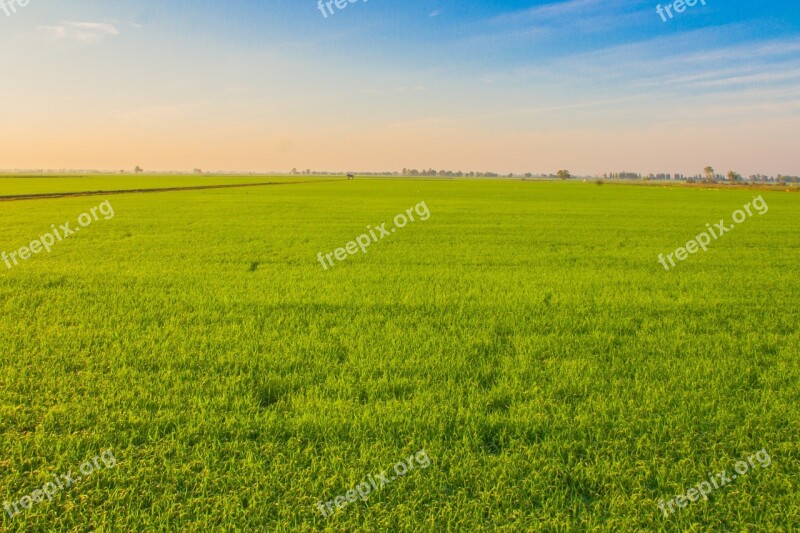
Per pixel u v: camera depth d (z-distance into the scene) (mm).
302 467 4922
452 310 11109
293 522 4266
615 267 17188
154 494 4520
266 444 5258
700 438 5523
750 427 5762
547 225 30734
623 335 9344
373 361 7727
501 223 31844
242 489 4590
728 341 8914
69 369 7387
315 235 25078
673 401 6418
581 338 9023
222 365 7555
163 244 21688
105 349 8172
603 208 45125
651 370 7422
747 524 4250
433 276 15266
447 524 4191
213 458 5004
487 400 6395
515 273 15797
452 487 4766
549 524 4215
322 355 7969
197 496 4578
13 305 11016
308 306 11352
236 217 33844
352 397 6488
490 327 9633
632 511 4379
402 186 101062
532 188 98938
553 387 6789
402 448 5258
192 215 34969
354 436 5504
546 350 8406
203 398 6422
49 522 4203
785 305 11727
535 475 4797
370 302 11672
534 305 11570
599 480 4781
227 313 10578
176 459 5066
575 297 12469
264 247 21031
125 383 6750
